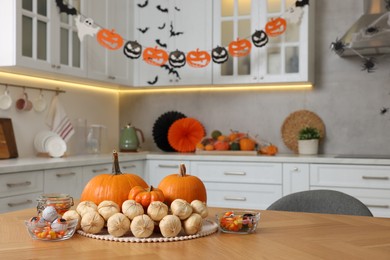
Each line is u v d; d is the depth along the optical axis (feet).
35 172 9.65
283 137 14.58
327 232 4.32
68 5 11.43
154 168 13.69
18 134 11.94
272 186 12.51
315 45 14.29
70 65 11.93
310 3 13.51
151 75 14.88
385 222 4.80
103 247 3.78
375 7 12.76
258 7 13.67
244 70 13.97
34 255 3.54
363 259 3.41
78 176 11.01
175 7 14.52
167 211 4.16
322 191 6.01
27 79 12.17
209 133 15.39
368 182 11.66
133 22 14.85
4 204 8.84
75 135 13.97
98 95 15.34
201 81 14.38
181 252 3.62
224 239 4.05
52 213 4.12
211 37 14.19
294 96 14.53
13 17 9.93
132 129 14.97
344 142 14.06
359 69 13.93
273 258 3.43
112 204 4.31
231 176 12.88
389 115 13.67
